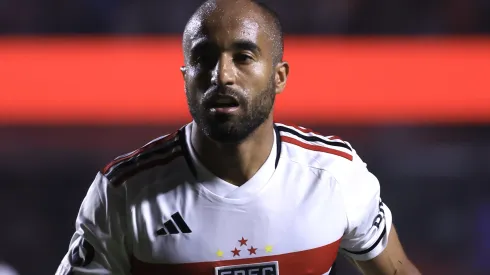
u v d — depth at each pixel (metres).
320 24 25.25
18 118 22.86
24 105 23.02
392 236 7.04
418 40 24.84
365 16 25.33
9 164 22.38
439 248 21.16
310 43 24.61
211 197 5.96
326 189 6.21
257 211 5.99
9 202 21.94
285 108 23.05
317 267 6.16
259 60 5.61
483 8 25.20
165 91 23.28
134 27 25.27
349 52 24.33
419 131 22.98
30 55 23.91
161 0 25.47
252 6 5.69
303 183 6.16
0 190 22.06
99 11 25.28
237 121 5.57
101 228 6.02
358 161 6.66
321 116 22.98
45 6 25.09
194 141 6.04
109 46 24.42
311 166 6.26
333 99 23.16
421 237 21.48
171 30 25.30
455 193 22.05
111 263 6.12
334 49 24.36
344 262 18.70
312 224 6.08
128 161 6.15
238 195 5.97
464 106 23.17
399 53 24.34
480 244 21.16
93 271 6.14
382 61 24.09
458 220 21.56
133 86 23.36
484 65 23.98
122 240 6.03
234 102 5.54
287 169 6.16
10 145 22.59
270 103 5.78
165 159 6.12
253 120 5.64
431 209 21.84
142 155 6.17
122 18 25.34
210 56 5.58
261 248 5.98
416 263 20.62
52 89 23.23
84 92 23.27
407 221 21.75
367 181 6.54
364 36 25.12
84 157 22.70
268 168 6.05
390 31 25.20
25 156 22.55
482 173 22.31
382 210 6.86
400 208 21.92
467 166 22.45
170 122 23.11
